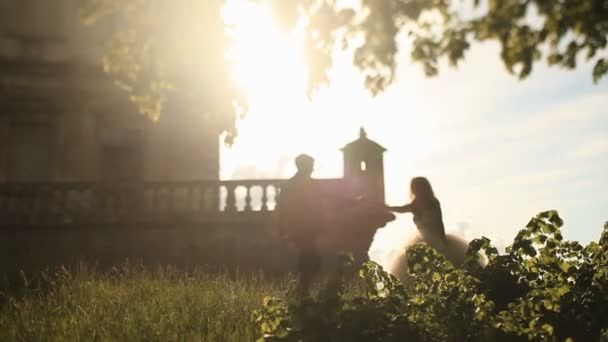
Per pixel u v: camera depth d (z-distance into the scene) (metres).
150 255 17.62
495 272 6.33
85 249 17.58
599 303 6.16
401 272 9.72
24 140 22.14
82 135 22.30
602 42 4.42
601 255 6.36
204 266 17.53
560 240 6.34
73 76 22.36
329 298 5.64
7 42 22.08
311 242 10.96
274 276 17.45
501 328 5.64
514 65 4.39
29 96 22.12
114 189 18.11
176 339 8.87
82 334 9.14
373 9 4.58
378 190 16.06
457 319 5.72
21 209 17.75
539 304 5.85
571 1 4.27
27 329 9.41
